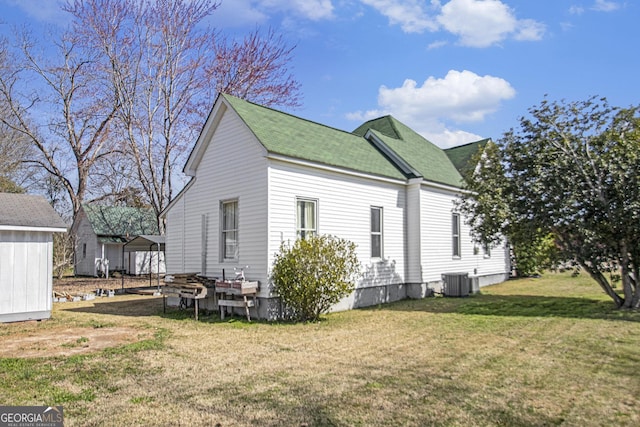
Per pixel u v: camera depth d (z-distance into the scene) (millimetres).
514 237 12328
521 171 12086
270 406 4840
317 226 12203
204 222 13125
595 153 11367
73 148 30344
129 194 33250
